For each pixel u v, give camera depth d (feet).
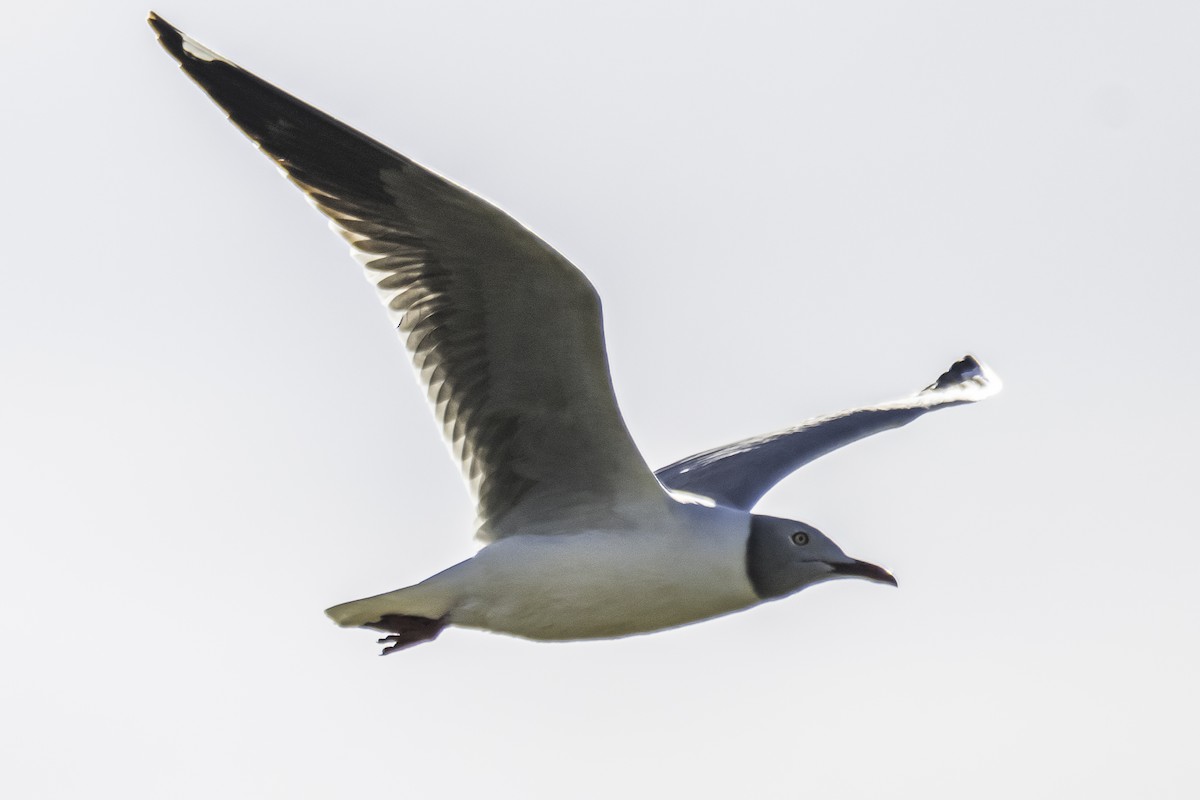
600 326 39.78
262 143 40.98
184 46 40.42
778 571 43.52
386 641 42.50
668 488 48.44
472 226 39.29
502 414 42.42
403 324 41.93
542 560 42.34
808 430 52.21
